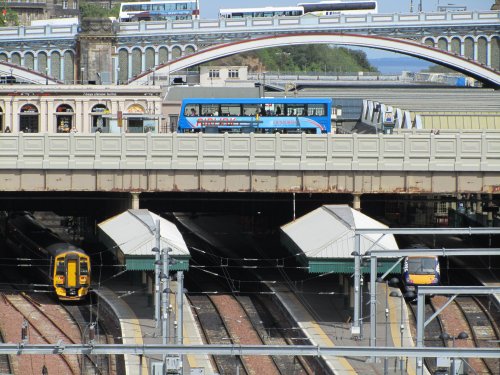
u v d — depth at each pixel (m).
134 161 191.12
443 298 178.88
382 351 98.94
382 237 160.00
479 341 157.62
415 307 172.38
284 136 191.00
